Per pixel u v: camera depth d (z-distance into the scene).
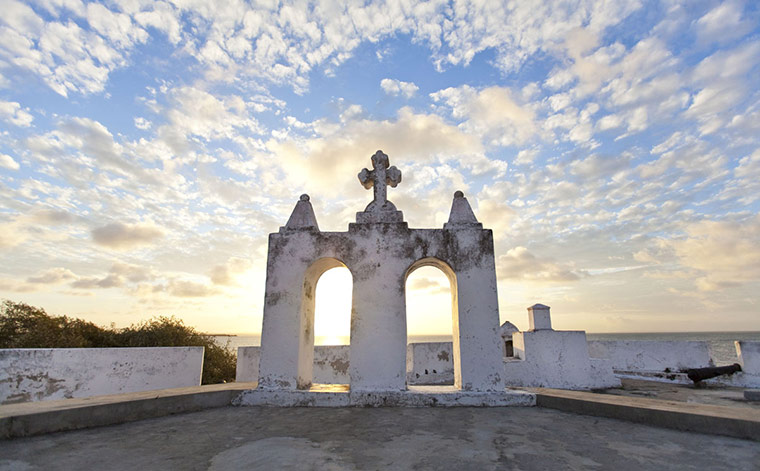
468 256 7.05
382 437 4.56
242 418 5.50
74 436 4.51
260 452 3.99
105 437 4.51
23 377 6.68
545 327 11.59
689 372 11.12
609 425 5.11
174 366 9.00
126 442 4.33
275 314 6.84
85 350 7.54
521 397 6.35
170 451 4.04
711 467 3.60
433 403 6.32
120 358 8.05
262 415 5.69
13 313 11.66
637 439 4.48
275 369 6.64
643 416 5.19
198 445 4.24
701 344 12.76
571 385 10.88
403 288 6.90
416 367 11.88
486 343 6.69
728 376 11.20
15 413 4.45
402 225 7.19
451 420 5.38
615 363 13.61
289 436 4.60
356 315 6.80
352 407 6.24
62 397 7.13
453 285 7.27
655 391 10.37
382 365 6.61
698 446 4.20
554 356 11.08
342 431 4.82
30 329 11.64
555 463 3.71
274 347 6.72
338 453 3.98
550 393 6.45
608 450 4.09
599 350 13.91
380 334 6.71
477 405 6.30
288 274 7.02
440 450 4.09
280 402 6.39
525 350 11.15
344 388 6.95
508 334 13.41
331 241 7.14
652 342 13.32
